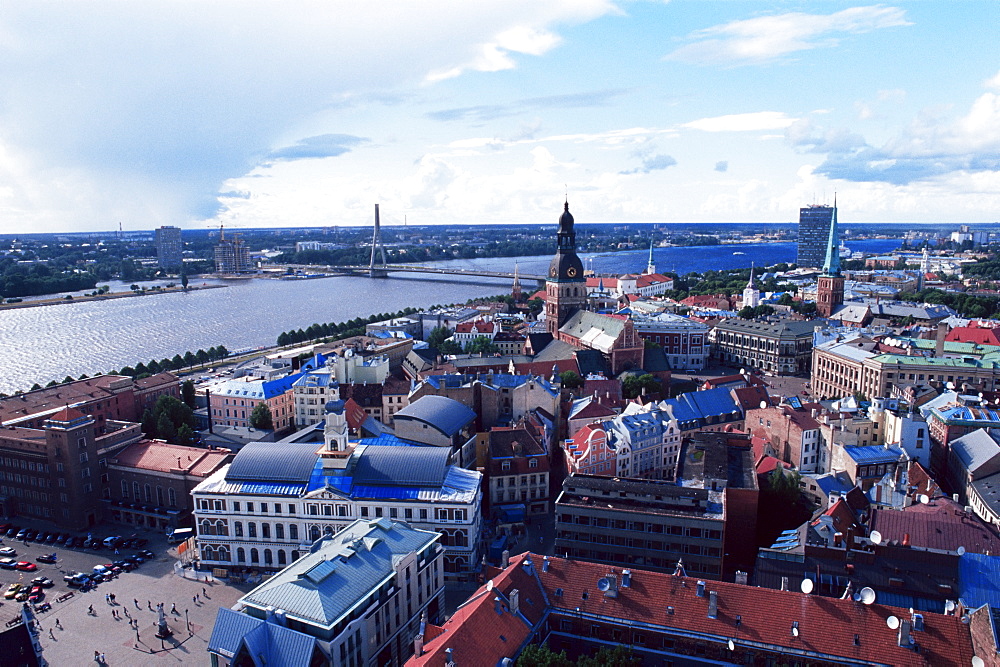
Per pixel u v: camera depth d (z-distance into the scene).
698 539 133.00
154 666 124.25
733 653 97.06
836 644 93.50
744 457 165.00
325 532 155.62
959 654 89.69
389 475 157.38
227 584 153.25
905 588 107.06
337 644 105.12
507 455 186.50
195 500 159.00
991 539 115.00
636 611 102.56
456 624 97.06
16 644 103.56
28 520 188.50
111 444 193.12
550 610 105.62
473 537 152.88
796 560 114.81
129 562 161.50
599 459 189.12
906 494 143.88
